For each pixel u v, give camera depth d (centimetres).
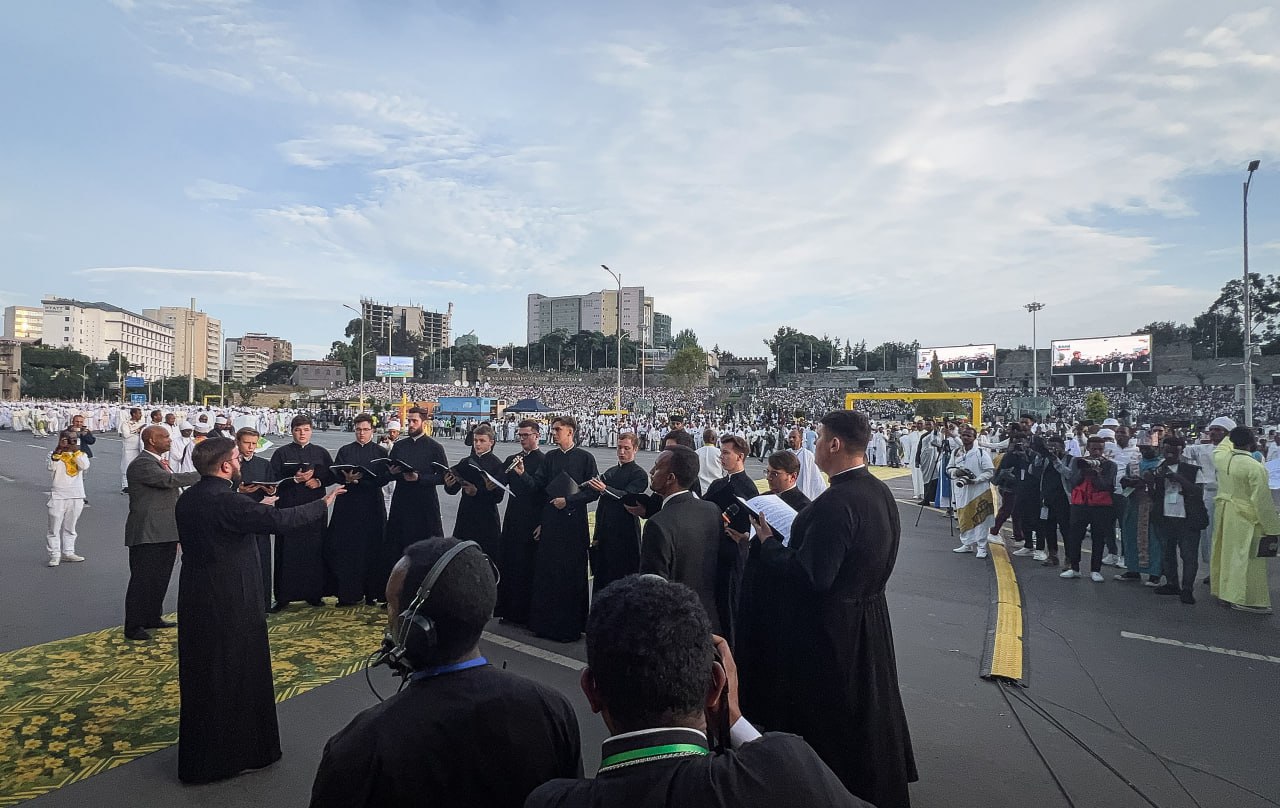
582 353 12438
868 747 306
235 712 367
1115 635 646
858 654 312
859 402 6334
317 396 9206
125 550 958
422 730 163
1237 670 556
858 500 317
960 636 645
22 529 1106
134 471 597
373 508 704
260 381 12156
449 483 682
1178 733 445
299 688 493
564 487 604
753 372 10775
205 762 359
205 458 364
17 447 2738
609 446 3869
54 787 361
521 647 594
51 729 429
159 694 482
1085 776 392
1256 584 722
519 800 168
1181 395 5784
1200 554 931
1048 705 489
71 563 877
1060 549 1066
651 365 11519
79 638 594
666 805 119
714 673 156
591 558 619
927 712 477
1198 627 671
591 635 143
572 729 186
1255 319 8194
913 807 357
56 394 8681
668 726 136
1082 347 6575
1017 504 1013
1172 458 777
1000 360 7394
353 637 600
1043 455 991
